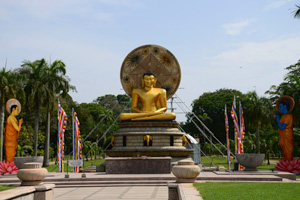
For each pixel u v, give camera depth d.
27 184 18.02
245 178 23.45
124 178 25.39
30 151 65.06
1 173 29.77
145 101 36.66
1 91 42.78
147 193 20.06
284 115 32.12
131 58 39.81
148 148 33.31
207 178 23.81
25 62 50.72
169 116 35.16
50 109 50.53
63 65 52.25
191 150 34.81
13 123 31.58
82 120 88.75
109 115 92.69
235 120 33.06
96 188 23.06
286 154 31.67
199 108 100.81
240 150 32.38
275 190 14.77
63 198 18.44
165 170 29.14
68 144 88.94
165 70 39.75
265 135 74.12
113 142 36.19
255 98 55.94
